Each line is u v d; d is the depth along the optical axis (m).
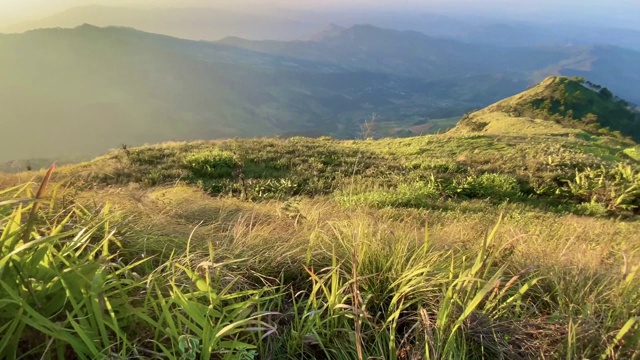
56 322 1.30
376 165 17.73
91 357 1.32
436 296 2.02
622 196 13.30
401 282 2.09
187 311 1.42
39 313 1.34
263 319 1.84
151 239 2.35
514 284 2.23
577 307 2.05
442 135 27.91
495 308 2.01
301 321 1.74
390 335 1.67
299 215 3.85
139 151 18.16
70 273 1.41
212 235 2.72
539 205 13.38
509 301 1.86
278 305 2.00
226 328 1.35
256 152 18.50
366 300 1.86
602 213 12.87
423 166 17.58
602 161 19.66
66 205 2.53
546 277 2.30
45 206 2.43
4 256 1.31
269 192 12.24
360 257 2.27
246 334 1.72
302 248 2.52
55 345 1.38
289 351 1.71
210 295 1.54
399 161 19.36
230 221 3.84
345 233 2.73
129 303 1.61
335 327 1.84
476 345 1.80
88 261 1.59
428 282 2.02
